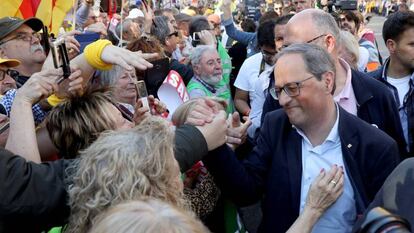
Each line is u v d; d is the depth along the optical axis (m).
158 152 1.74
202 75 4.78
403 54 3.64
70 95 2.38
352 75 2.93
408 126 3.60
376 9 29.14
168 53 6.24
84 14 6.41
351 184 2.43
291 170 2.49
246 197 2.55
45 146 2.34
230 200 2.69
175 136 2.22
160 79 4.22
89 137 2.30
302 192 2.48
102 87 2.48
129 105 3.24
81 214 1.69
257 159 2.62
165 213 1.29
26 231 1.91
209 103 2.46
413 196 1.79
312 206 2.31
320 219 2.43
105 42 2.41
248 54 6.70
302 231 2.27
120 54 2.39
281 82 2.37
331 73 2.41
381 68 3.89
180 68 5.01
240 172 2.49
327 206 2.32
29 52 3.59
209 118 2.37
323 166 2.46
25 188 1.83
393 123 2.95
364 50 5.48
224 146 2.49
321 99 2.39
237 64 6.81
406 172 1.86
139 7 8.70
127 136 1.79
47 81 2.25
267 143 2.62
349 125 2.46
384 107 2.91
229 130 2.74
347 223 2.43
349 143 2.43
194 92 4.71
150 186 1.71
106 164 1.70
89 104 2.34
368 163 2.44
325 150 2.47
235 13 14.27
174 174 1.79
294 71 2.34
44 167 1.92
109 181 1.68
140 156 1.72
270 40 4.86
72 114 2.31
